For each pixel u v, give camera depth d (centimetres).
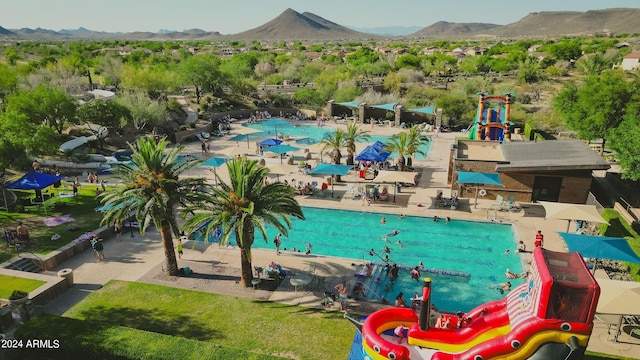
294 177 4131
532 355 1223
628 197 3422
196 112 6831
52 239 2652
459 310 2125
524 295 1326
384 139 5597
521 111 6619
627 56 11456
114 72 7819
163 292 2178
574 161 3241
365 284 2303
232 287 2241
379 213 3294
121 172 2278
